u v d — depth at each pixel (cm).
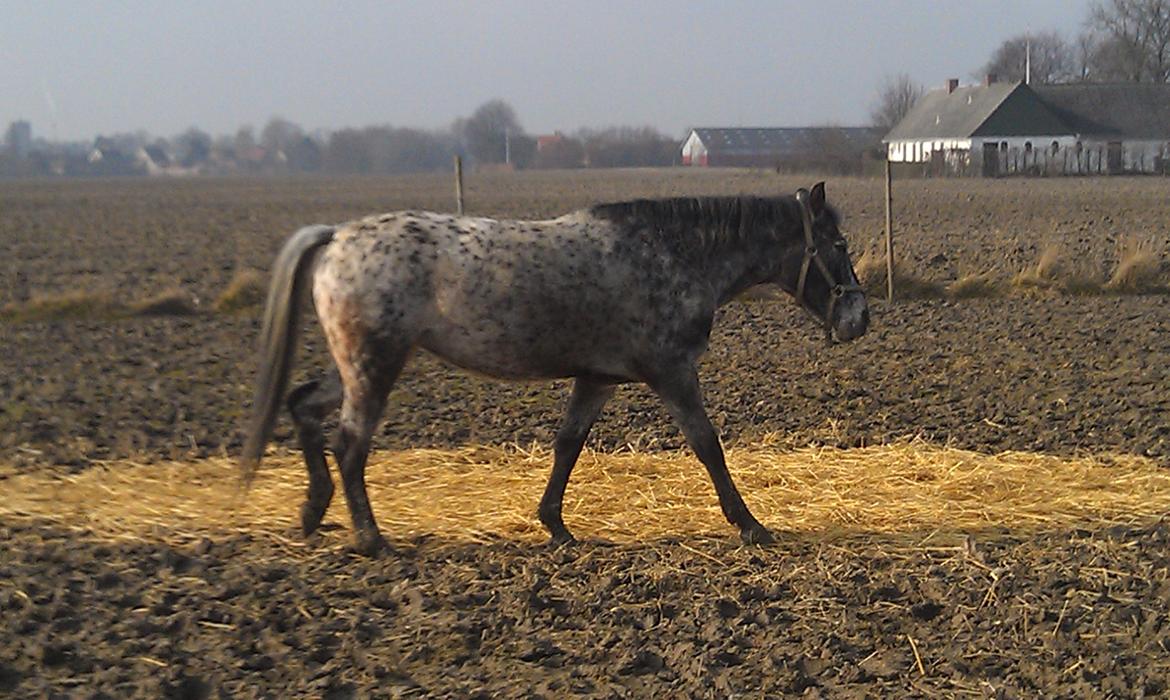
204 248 3375
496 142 15788
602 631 709
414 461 1070
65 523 902
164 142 16762
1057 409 1270
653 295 840
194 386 1427
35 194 7931
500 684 643
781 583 780
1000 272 2253
